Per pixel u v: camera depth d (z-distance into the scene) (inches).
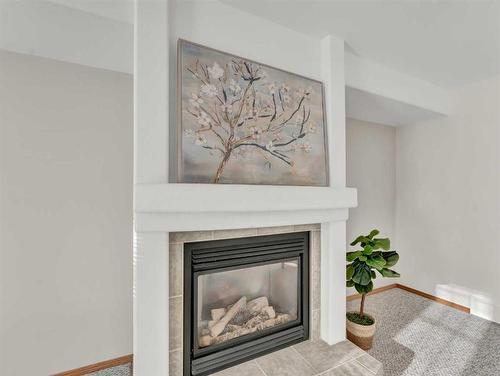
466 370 73.0
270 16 67.4
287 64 71.7
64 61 71.7
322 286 74.6
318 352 67.7
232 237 62.0
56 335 70.7
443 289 117.3
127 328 79.0
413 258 129.5
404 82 97.9
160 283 52.0
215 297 66.3
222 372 60.2
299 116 70.8
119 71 77.9
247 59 64.9
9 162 65.9
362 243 86.9
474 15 65.6
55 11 51.4
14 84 66.5
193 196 51.8
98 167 75.9
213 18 61.7
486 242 103.7
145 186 49.3
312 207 66.1
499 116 100.0
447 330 94.2
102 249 76.2
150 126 51.7
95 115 75.6
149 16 52.5
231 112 61.2
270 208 59.9
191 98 56.8
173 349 55.5
